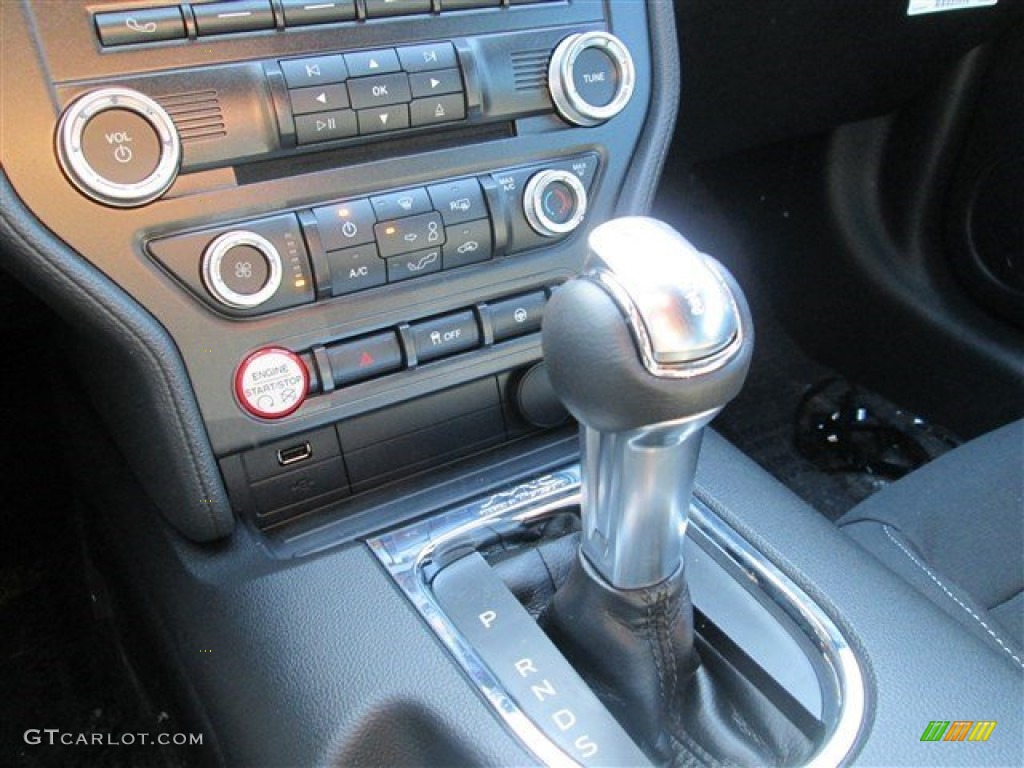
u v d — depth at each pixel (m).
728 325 0.48
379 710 0.63
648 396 0.47
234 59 0.66
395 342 0.76
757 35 1.15
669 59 0.83
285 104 0.67
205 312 0.68
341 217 0.71
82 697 1.17
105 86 0.62
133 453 0.78
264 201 0.69
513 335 0.80
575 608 0.65
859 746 0.60
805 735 0.66
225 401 0.71
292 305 0.71
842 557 0.72
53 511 1.39
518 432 0.86
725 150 1.45
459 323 0.78
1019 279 1.42
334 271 0.71
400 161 0.73
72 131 0.61
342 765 0.63
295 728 0.63
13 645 1.23
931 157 1.49
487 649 0.66
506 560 0.75
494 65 0.75
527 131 0.78
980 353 1.49
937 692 0.62
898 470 1.51
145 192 0.64
